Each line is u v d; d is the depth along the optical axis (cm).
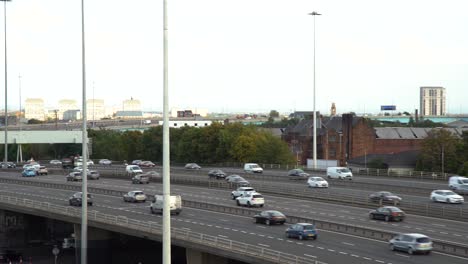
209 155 17850
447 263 4569
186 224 6750
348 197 8344
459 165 13450
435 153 13850
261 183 10844
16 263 8281
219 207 7844
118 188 10906
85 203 6172
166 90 3031
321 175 12181
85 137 6284
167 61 3053
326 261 4669
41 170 14212
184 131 19588
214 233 6134
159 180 12081
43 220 9806
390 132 19875
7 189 10988
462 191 8938
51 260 8481
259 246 5372
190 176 13012
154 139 19688
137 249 8106
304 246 5362
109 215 7075
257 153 16462
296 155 19800
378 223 6594
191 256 5834
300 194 9169
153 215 7588
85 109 6325
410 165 15912
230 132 17438
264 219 6731
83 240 6166
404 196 8831
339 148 19312
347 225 6072
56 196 9806
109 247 7562
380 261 4672
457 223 6581
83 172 6203
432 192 8269
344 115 19250
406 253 5000
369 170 12650
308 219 6562
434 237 5700
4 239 9450
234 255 5066
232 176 10725
